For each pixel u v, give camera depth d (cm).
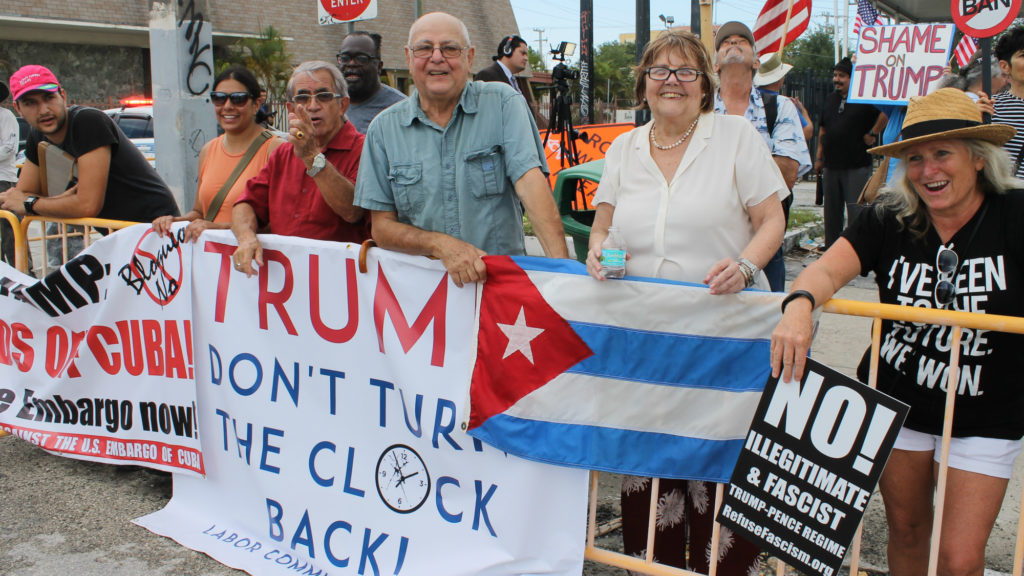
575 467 260
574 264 258
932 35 610
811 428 228
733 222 259
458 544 283
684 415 252
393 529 298
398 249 293
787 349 226
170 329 359
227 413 345
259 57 2047
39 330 398
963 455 224
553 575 268
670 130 264
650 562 267
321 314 313
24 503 365
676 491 275
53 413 400
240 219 337
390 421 299
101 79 2016
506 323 266
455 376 281
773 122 383
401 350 291
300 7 2345
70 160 429
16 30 1836
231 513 346
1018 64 439
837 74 780
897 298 235
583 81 1084
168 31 582
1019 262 214
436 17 282
